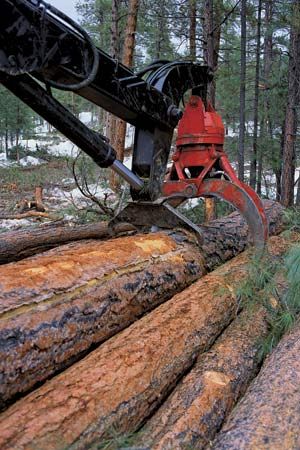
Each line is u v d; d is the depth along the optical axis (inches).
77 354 73.7
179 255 115.8
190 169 144.3
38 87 95.5
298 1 315.6
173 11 385.7
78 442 53.9
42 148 787.4
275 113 387.9
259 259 118.4
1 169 575.8
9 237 138.8
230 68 352.2
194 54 320.5
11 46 84.9
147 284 97.3
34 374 64.5
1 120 719.7
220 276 116.1
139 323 85.8
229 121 449.4
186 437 59.5
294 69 340.8
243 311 105.6
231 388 74.0
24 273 77.5
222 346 88.2
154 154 125.3
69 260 88.6
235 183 132.6
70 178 540.7
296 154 389.7
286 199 347.3
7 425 52.9
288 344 82.9
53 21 91.1
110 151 114.4
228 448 54.8
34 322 67.6
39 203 342.6
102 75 107.0
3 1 82.1
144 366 70.5
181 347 80.4
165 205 128.3
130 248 105.3
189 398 68.9
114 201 282.8
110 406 60.4
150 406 66.6
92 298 80.7
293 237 167.9
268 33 347.3
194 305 95.0
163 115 123.0
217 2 312.5
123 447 55.2
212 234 141.4
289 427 57.5
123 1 479.5
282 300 104.5
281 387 66.9
